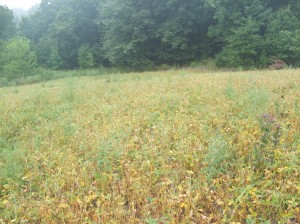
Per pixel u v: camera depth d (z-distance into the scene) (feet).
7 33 153.89
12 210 13.55
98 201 13.16
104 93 35.37
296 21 77.30
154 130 20.76
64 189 15.14
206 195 13.21
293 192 12.61
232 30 79.36
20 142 21.95
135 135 20.18
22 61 104.22
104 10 104.73
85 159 17.92
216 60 84.02
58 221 12.89
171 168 15.51
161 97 27.86
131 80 50.70
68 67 140.87
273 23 77.15
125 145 18.21
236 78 34.53
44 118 27.89
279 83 28.78
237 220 11.85
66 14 135.64
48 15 163.73
